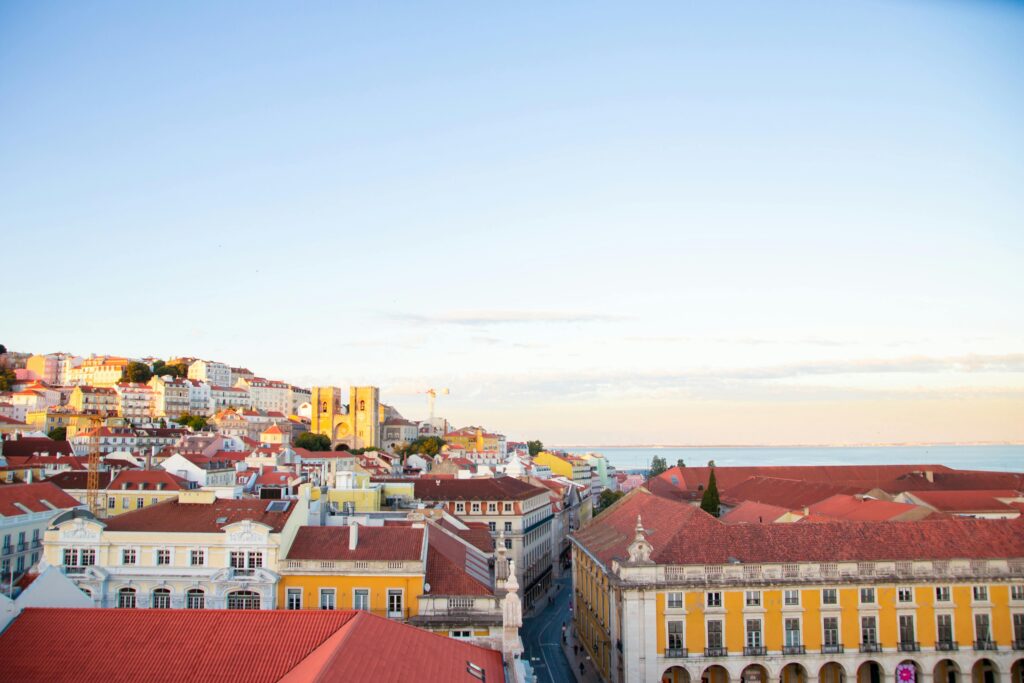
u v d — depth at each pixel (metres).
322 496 121.12
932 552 95.94
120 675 46.44
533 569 172.12
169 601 83.69
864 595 92.88
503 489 169.00
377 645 48.72
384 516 117.44
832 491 167.38
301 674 44.47
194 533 84.81
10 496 129.12
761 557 94.69
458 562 91.38
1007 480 188.88
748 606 92.06
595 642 112.56
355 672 43.62
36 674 46.22
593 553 114.31
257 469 195.12
